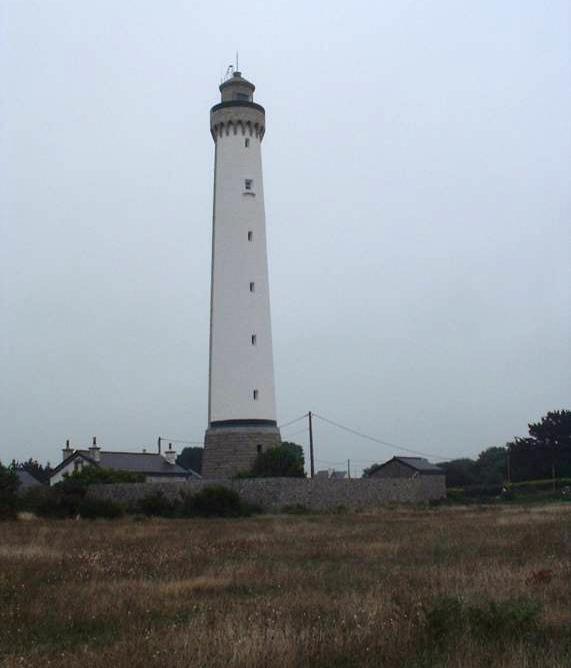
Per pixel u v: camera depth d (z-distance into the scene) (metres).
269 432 63.56
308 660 10.53
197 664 10.06
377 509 57.22
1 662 10.74
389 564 21.86
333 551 25.23
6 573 18.78
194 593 16.86
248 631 11.53
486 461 122.69
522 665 9.92
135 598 15.71
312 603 14.93
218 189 68.56
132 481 65.56
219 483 57.09
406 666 10.31
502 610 12.37
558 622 12.65
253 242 66.88
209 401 65.69
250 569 20.38
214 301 66.38
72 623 13.64
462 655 10.41
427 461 96.62
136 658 10.41
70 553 24.14
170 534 33.75
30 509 52.44
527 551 23.64
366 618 12.86
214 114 70.00
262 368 64.81
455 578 17.50
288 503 55.84
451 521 40.31
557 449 101.25
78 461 82.38
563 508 52.56
